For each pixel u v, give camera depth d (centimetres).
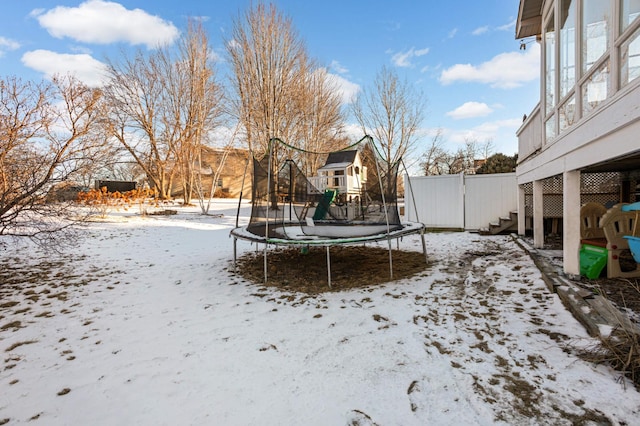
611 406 164
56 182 461
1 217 413
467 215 894
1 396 191
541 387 183
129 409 178
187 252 674
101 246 738
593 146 297
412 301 342
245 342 256
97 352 245
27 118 478
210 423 165
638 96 222
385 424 161
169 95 1938
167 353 241
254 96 1688
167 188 2236
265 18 1653
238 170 2908
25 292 400
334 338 259
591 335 234
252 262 569
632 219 351
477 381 192
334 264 539
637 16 225
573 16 370
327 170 1831
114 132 1605
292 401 181
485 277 416
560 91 413
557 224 717
